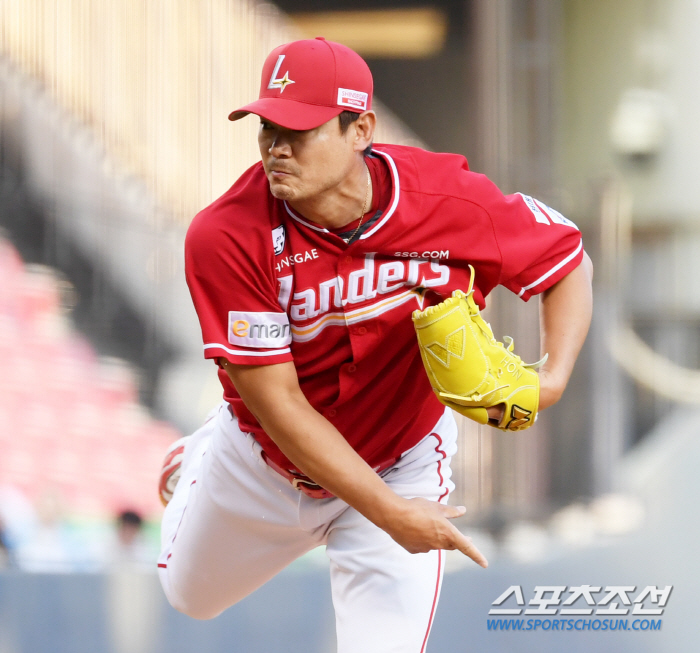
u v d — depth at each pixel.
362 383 7.41
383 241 6.90
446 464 8.42
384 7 34.19
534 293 7.52
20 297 21.61
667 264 29.25
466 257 7.15
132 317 22.44
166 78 22.08
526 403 7.08
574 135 31.34
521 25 24.56
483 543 18.77
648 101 31.17
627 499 21.67
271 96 6.46
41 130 21.66
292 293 6.93
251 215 6.75
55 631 12.01
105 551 19.09
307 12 34.16
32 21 21.34
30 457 20.81
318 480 6.95
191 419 22.33
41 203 21.75
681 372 27.00
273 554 8.84
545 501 21.22
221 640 12.34
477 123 24.89
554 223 7.49
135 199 22.28
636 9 31.30
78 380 21.77
